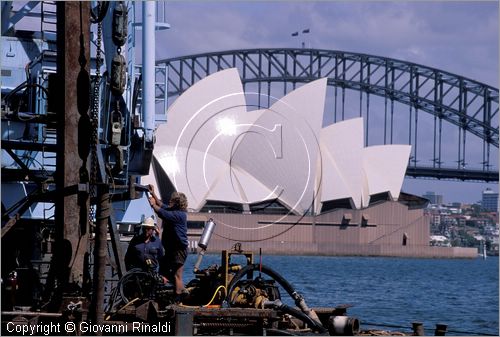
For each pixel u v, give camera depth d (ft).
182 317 95.55
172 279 108.06
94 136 104.22
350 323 107.96
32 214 135.85
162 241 107.24
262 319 102.99
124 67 106.63
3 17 139.74
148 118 150.71
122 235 152.87
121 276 113.80
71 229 104.47
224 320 102.73
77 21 105.29
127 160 134.82
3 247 134.72
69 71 104.99
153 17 151.84
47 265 132.05
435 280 606.14
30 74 137.08
